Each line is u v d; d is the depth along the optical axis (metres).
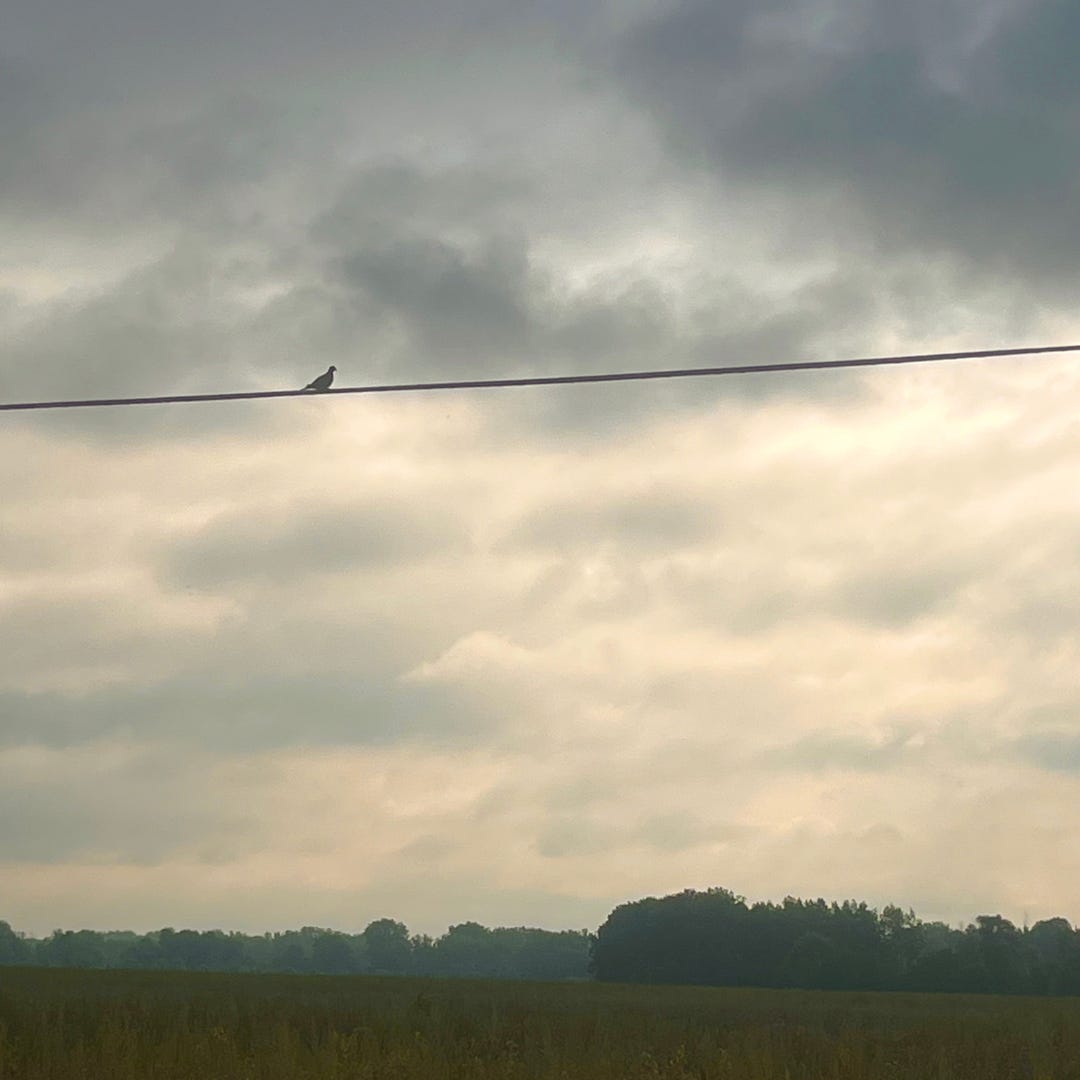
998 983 134.88
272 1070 22.44
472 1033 34.66
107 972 89.69
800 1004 69.38
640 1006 60.91
